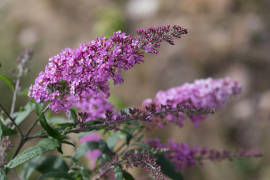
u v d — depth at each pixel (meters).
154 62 1.99
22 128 1.46
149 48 0.70
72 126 0.74
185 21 2.15
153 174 0.71
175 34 0.69
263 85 1.95
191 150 0.85
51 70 0.71
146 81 1.94
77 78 0.70
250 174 1.72
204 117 0.87
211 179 1.70
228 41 2.05
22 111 0.80
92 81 0.71
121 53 0.70
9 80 0.80
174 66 1.97
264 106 1.88
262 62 2.00
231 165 1.74
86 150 0.81
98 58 0.70
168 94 0.85
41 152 0.70
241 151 0.87
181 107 0.76
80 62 0.70
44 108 0.75
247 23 2.12
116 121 0.75
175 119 0.84
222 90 0.87
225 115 1.88
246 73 1.96
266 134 1.83
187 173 1.71
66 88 0.71
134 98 1.90
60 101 0.71
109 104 0.81
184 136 1.77
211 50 2.00
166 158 0.81
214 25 2.12
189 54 1.99
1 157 0.73
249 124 1.86
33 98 0.71
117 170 0.75
